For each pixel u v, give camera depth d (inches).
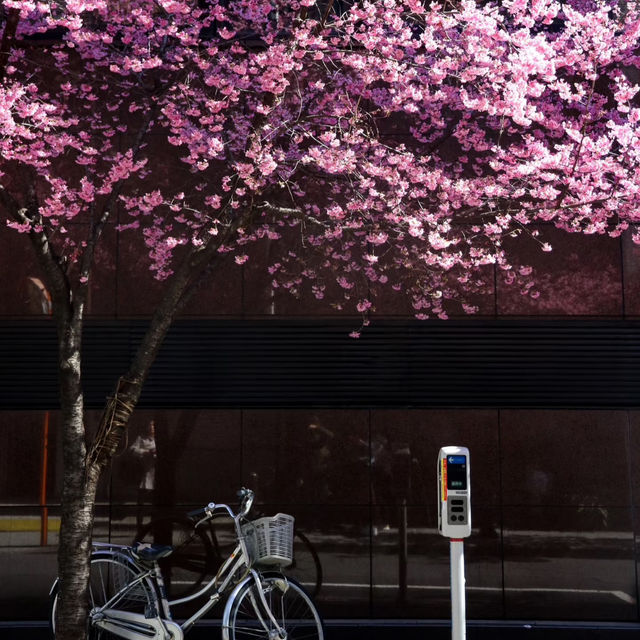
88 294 302.5
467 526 197.0
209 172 302.0
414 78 261.6
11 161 288.8
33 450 293.4
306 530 290.0
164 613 237.6
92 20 269.7
